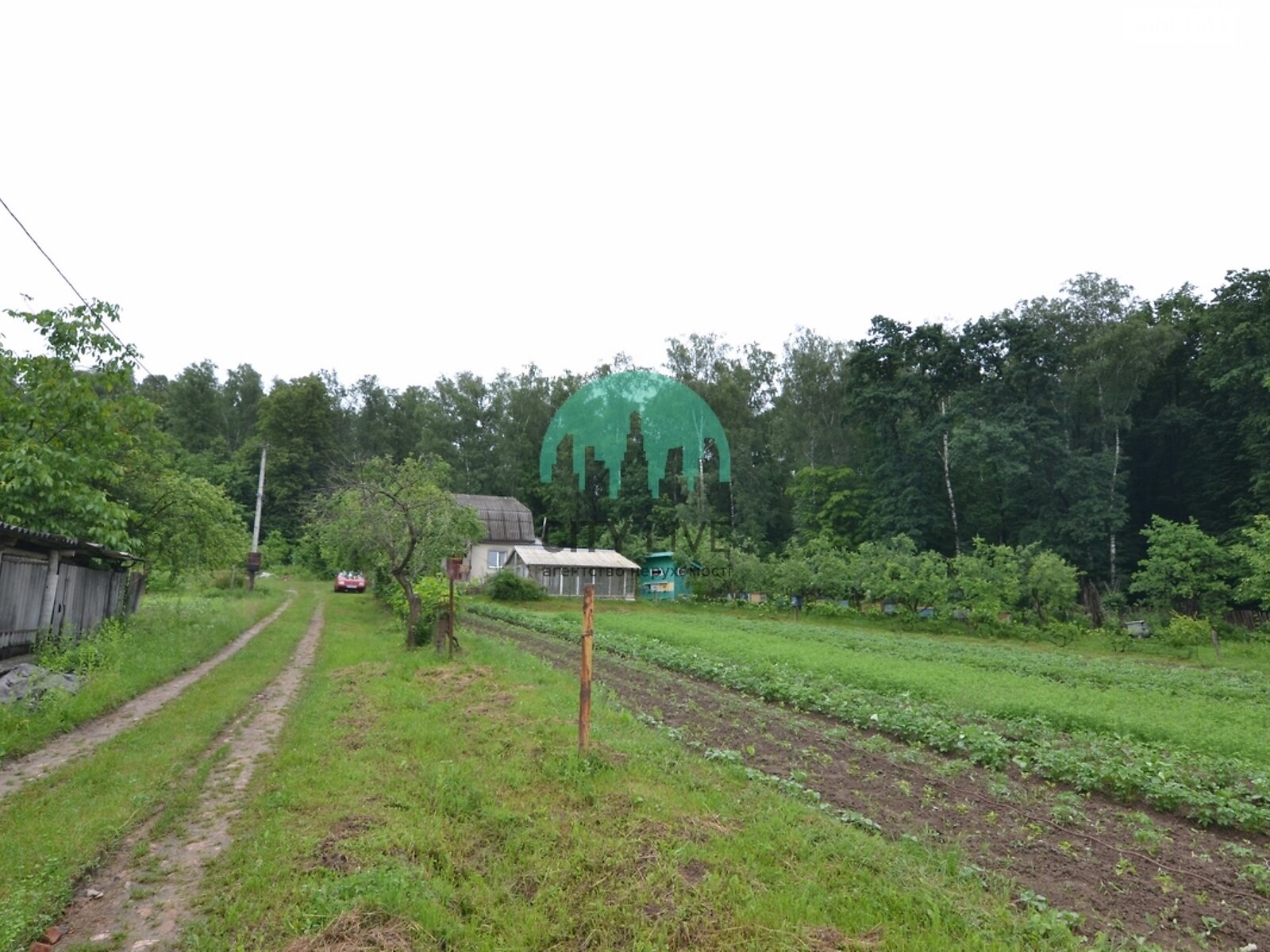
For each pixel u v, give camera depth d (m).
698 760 8.78
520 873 5.58
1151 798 8.11
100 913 4.91
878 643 24.48
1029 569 33.59
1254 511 40.19
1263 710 13.91
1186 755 9.95
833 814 7.25
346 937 4.46
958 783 8.53
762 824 6.52
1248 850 6.75
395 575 19.20
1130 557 45.78
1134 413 51.78
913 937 4.73
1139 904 5.68
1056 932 4.92
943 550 50.28
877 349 51.09
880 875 5.65
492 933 4.76
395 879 5.11
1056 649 28.44
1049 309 51.38
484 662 15.63
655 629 25.12
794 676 15.49
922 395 49.41
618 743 9.02
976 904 5.31
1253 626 32.56
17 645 12.80
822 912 5.03
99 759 8.16
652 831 6.22
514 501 52.81
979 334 48.09
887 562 36.22
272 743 9.20
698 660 17.36
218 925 4.70
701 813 6.80
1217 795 8.08
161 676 13.26
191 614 22.38
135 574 19.56
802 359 59.56
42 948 4.44
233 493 62.44
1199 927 5.36
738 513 55.56
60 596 14.61
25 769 7.91
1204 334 44.28
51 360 14.48
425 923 4.73
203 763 8.14
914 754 9.51
